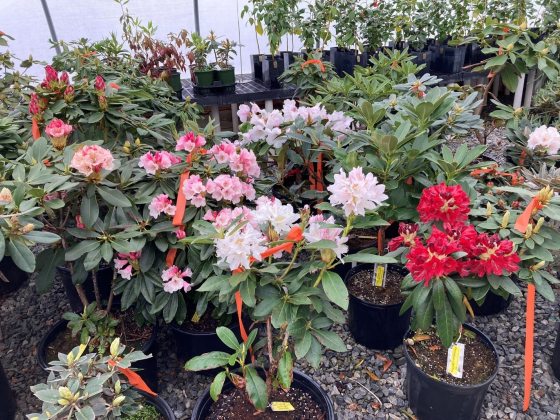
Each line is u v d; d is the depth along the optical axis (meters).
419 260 1.23
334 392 1.82
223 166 1.72
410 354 1.69
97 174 1.41
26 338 2.18
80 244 1.46
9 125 1.76
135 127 1.95
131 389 1.36
